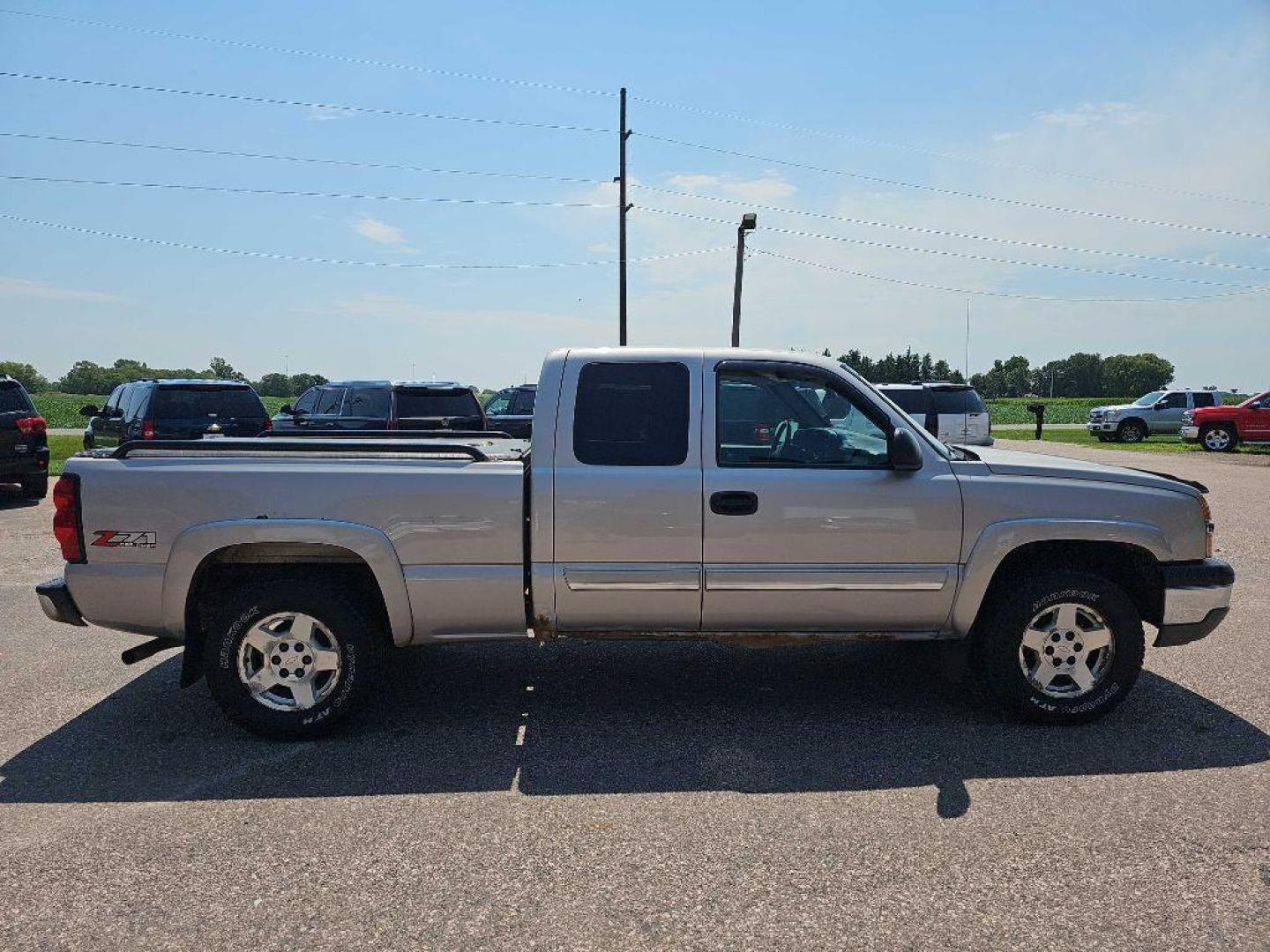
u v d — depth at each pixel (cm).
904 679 530
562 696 501
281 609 430
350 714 438
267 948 273
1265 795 373
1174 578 450
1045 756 414
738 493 434
